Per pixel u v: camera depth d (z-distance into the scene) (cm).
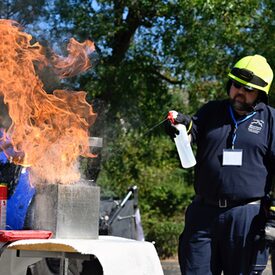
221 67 1691
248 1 1580
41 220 642
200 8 1541
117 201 1138
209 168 659
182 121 661
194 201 675
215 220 655
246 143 656
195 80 1689
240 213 650
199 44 1606
